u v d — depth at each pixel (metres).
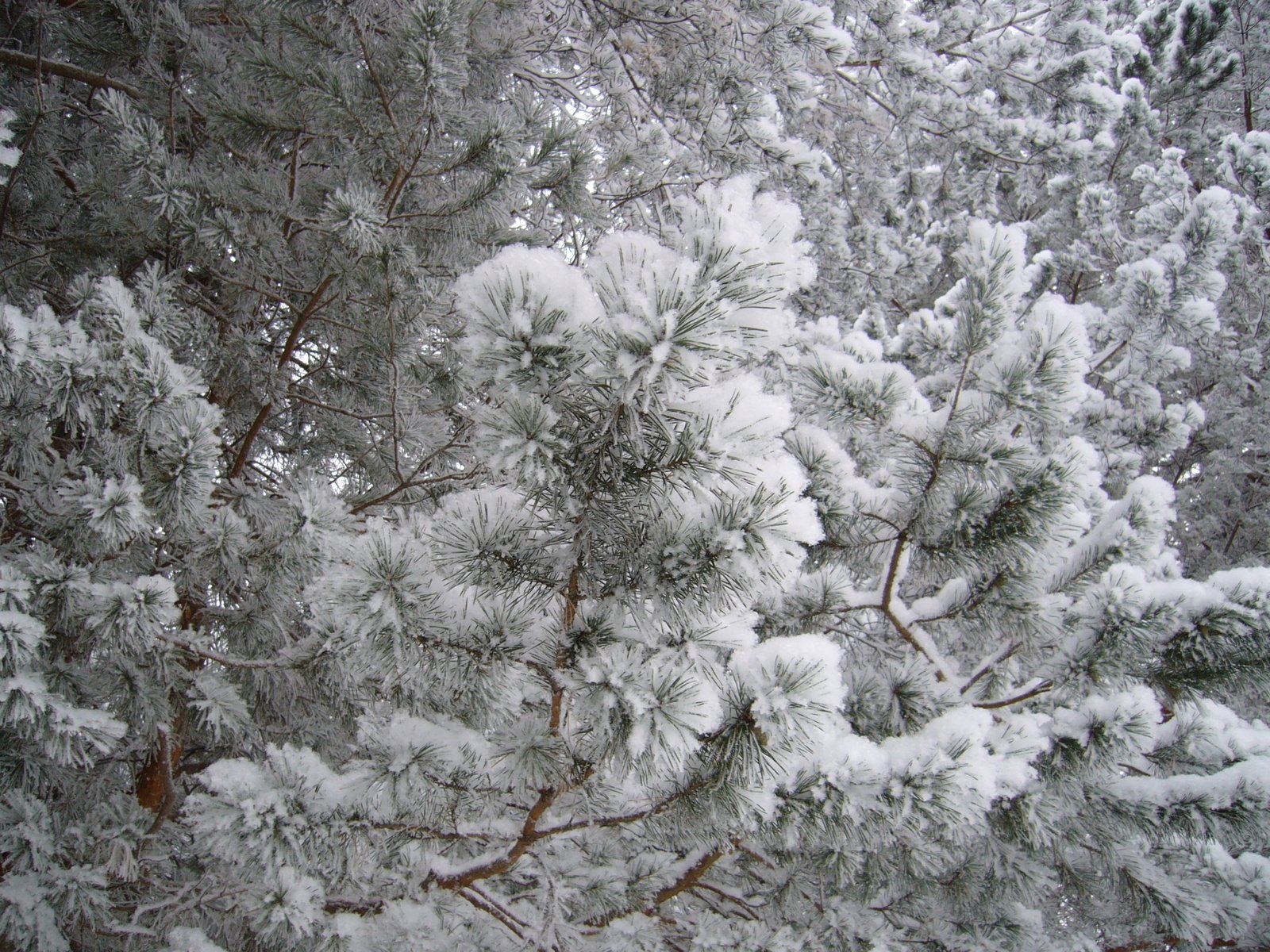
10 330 2.06
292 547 2.83
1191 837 2.64
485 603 1.79
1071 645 2.41
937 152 8.67
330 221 3.08
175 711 2.87
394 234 3.25
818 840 2.11
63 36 3.75
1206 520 7.81
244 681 3.25
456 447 4.07
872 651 3.55
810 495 2.66
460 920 2.85
